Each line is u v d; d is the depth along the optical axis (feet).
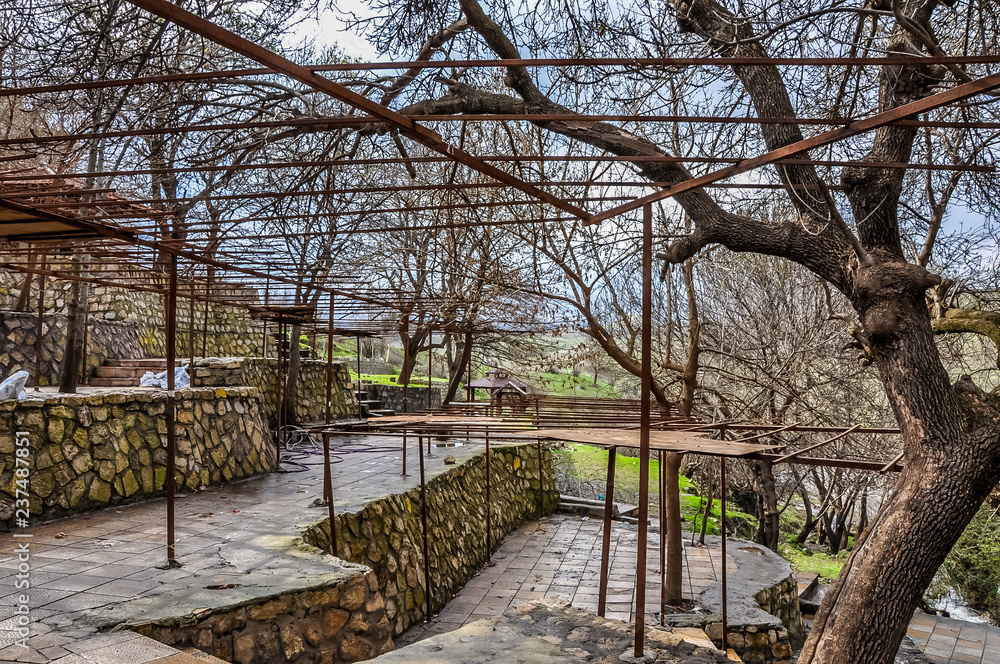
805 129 20.22
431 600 26.58
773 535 44.52
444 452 39.81
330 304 27.09
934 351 15.21
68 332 25.63
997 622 45.16
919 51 14.51
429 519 29.37
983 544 46.78
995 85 7.86
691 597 27.25
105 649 12.06
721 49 15.49
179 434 27.73
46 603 14.34
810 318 40.04
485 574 31.91
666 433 17.24
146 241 16.76
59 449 22.86
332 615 16.44
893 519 14.61
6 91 8.40
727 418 37.42
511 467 43.80
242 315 52.65
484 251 34.81
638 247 30.86
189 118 16.83
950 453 14.44
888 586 14.03
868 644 13.87
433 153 31.94
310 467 34.04
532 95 18.97
